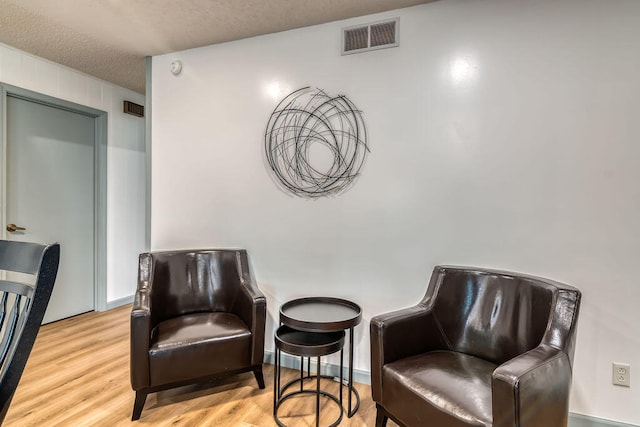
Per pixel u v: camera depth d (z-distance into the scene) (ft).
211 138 8.84
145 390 6.09
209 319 7.29
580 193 5.99
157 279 7.36
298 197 8.04
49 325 10.52
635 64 5.67
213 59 8.77
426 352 5.82
